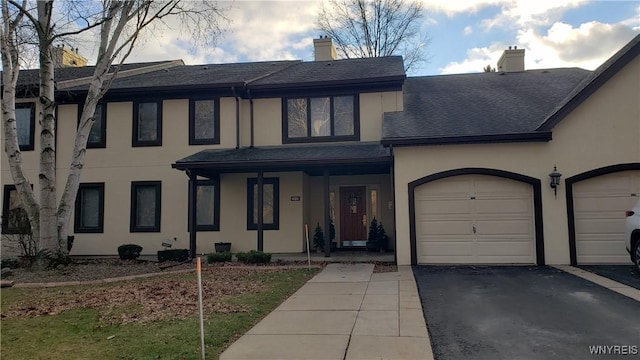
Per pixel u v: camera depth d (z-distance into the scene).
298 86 15.09
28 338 5.77
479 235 11.87
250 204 15.27
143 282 10.12
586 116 11.42
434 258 11.98
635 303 7.21
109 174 15.75
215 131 15.52
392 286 9.02
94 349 5.29
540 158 11.59
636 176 11.29
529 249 11.65
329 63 18.02
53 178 12.22
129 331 6.02
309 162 12.86
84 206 15.86
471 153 11.84
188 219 15.34
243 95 15.62
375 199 16.00
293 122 15.52
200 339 5.25
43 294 8.92
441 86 17.09
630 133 11.20
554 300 7.54
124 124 15.86
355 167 14.21
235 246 15.19
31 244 12.69
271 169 13.99
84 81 15.91
